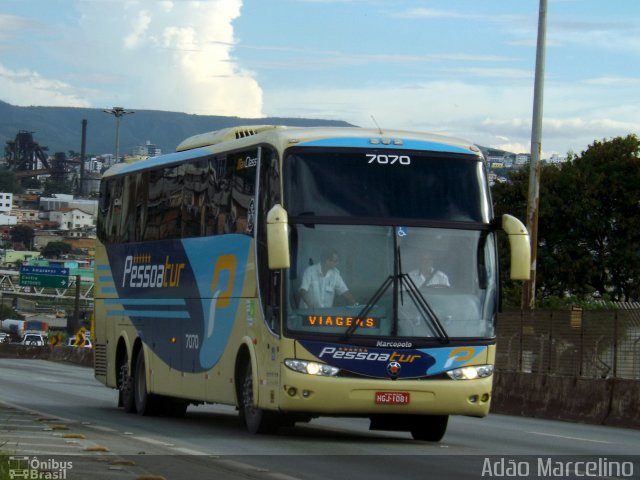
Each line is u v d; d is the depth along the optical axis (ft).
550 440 75.56
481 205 67.00
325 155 66.18
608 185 200.03
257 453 60.39
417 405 63.87
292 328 63.57
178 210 84.89
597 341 104.06
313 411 63.57
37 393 119.85
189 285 81.25
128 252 95.66
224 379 74.18
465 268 65.72
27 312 561.02
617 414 95.71
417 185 66.39
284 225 62.90
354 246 64.69
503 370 117.39
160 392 86.53
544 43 120.26
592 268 198.08
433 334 64.39
